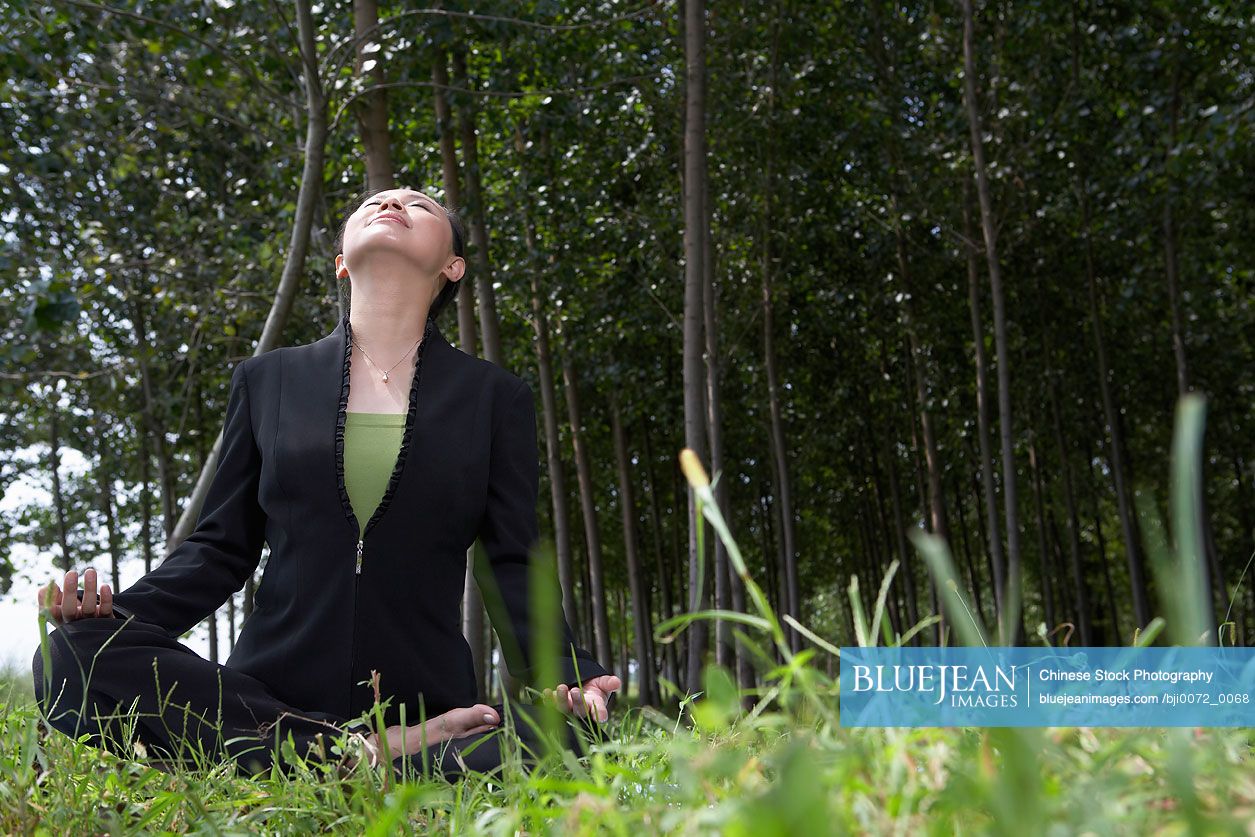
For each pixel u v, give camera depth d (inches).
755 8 535.8
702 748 46.7
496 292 564.7
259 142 377.1
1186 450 24.7
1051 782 31.1
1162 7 529.3
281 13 271.3
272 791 63.9
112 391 504.1
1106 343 711.1
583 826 40.3
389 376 113.7
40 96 332.2
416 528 107.0
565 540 598.5
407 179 529.3
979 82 559.2
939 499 663.1
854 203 643.5
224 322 376.2
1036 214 622.2
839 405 783.1
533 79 469.1
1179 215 577.9
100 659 92.9
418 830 55.4
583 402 782.5
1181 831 27.0
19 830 56.0
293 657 104.0
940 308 692.7
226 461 114.6
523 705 89.5
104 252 362.0
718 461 516.7
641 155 556.1
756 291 663.1
